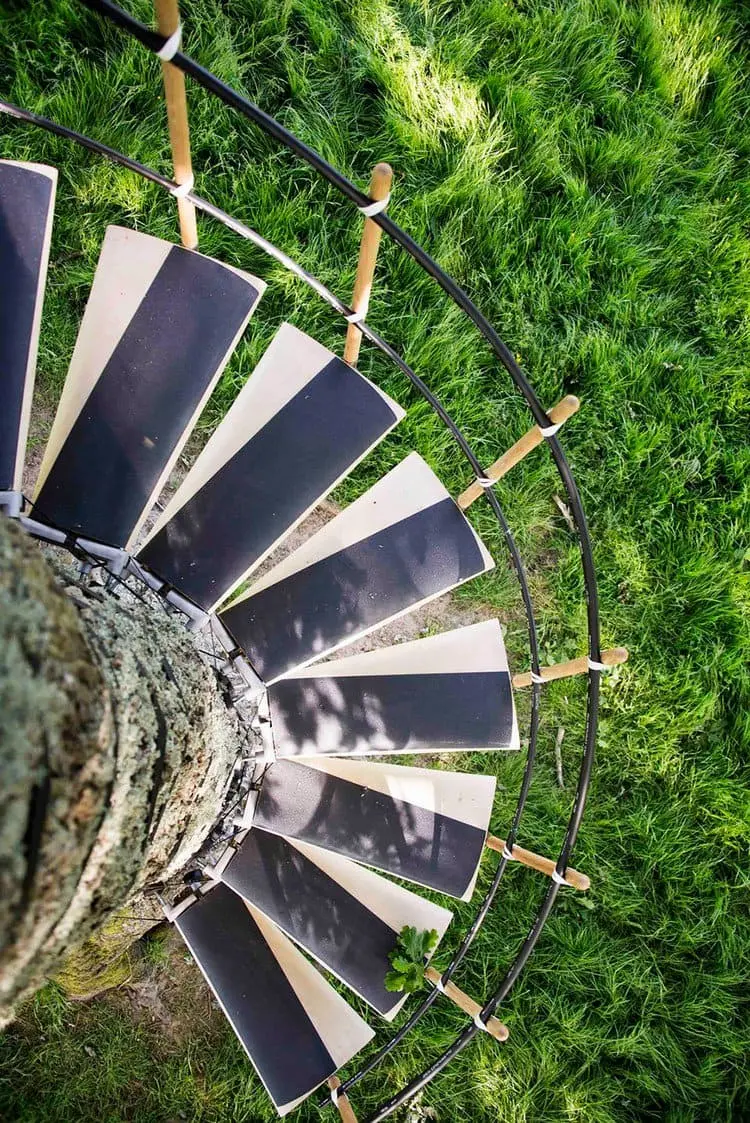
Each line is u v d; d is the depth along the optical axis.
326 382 3.06
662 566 4.35
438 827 3.32
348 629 3.08
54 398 4.05
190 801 2.41
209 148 4.06
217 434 3.01
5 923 1.42
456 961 3.32
